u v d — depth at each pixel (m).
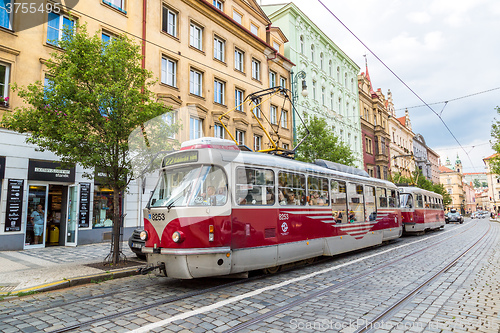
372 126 43.19
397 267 9.28
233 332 4.46
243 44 22.62
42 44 12.70
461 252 12.43
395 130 51.94
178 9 18.12
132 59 9.23
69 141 8.05
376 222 13.23
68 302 5.86
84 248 12.48
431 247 13.99
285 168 8.58
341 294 6.38
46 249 12.18
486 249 13.37
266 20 25.47
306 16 29.45
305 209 9.11
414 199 19.98
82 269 8.32
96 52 8.72
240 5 23.11
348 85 37.31
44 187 12.91
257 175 7.72
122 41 9.12
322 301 5.90
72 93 8.27
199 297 6.12
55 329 4.57
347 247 10.91
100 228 14.31
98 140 8.35
